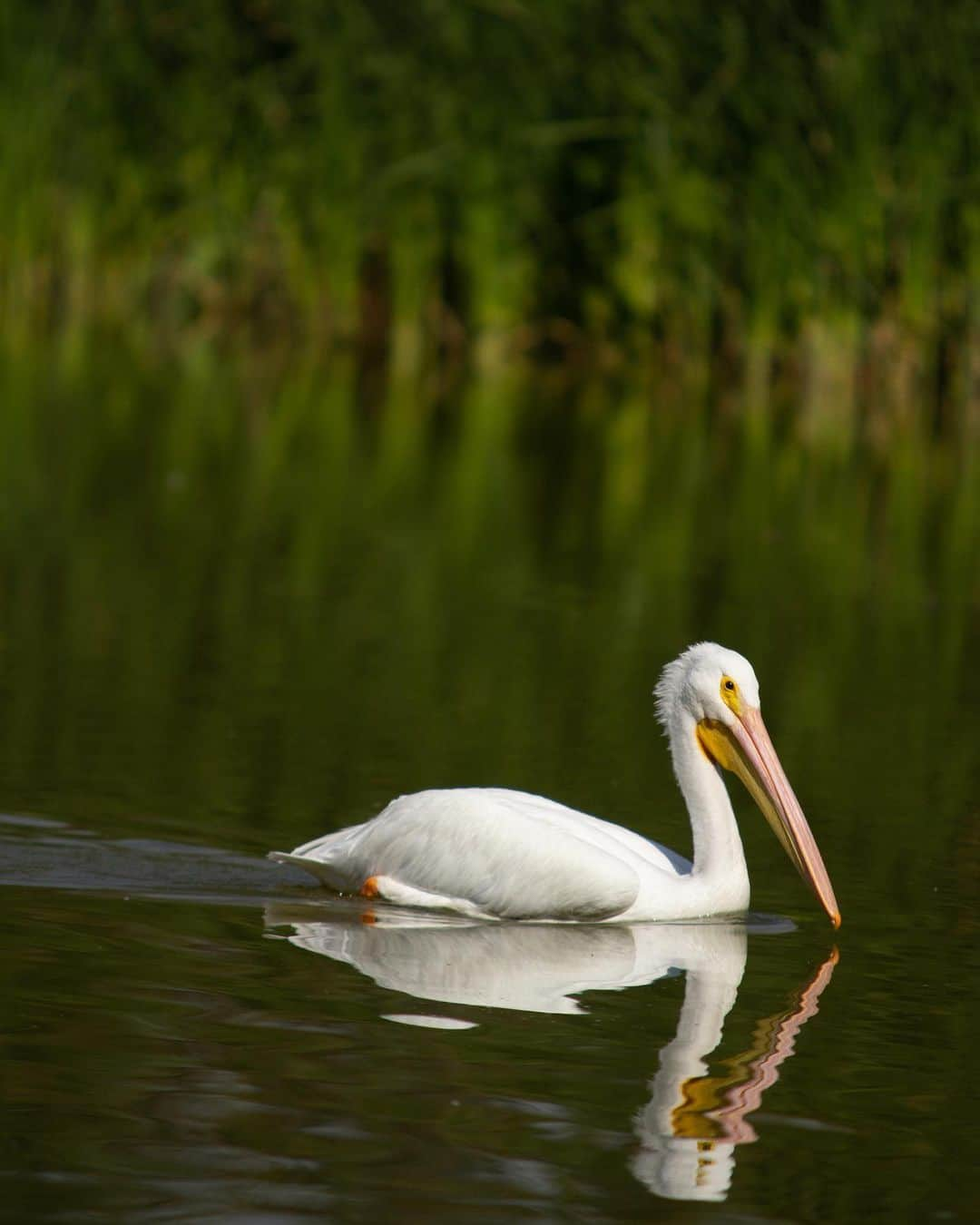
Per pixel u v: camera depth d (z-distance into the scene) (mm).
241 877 8938
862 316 28859
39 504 19875
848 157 27828
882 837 10180
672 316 31766
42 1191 5500
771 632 15695
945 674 14438
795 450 25938
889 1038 7074
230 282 36719
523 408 29375
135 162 35781
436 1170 5723
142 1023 6812
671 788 11109
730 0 28062
